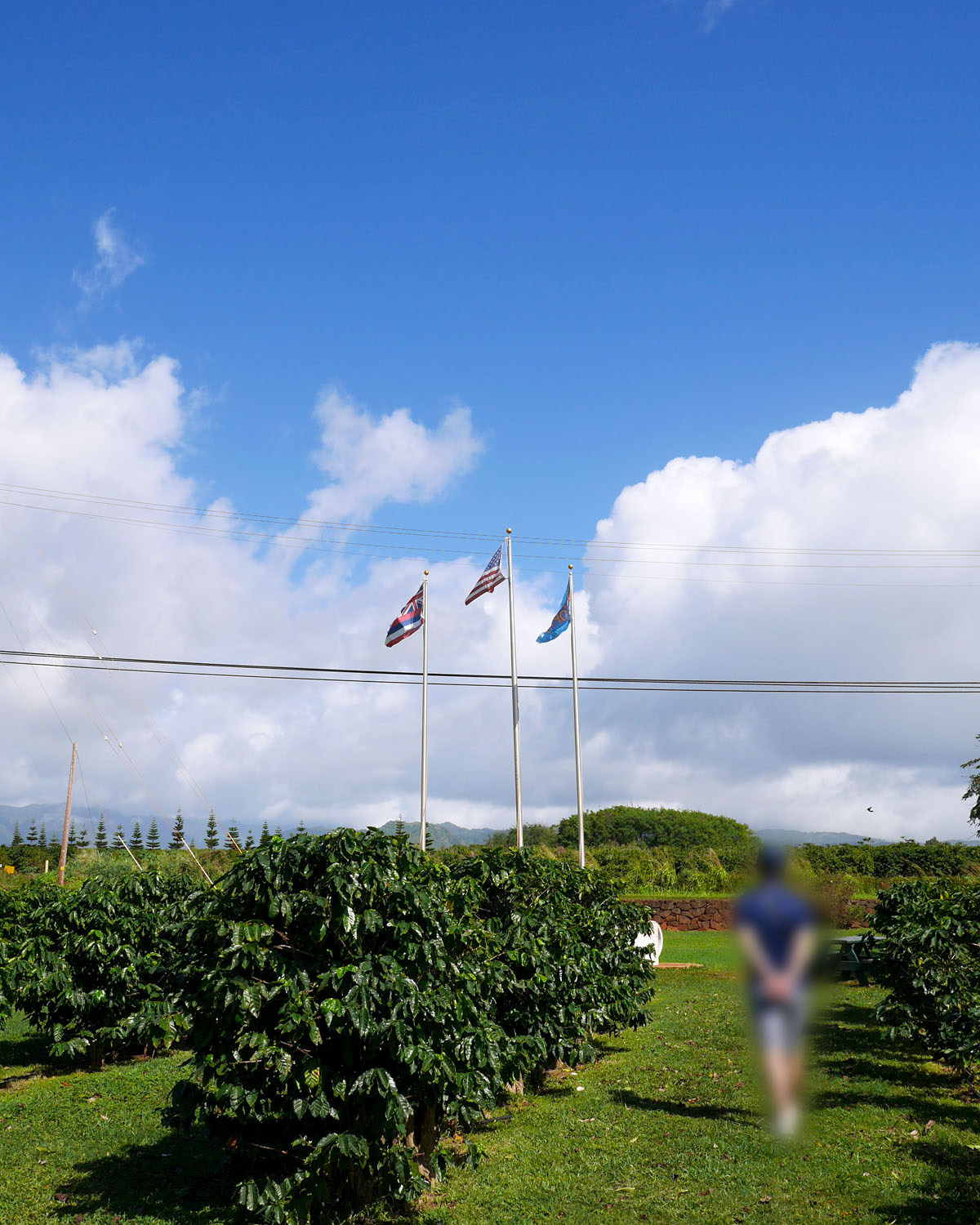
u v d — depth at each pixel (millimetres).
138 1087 9148
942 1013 8562
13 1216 5812
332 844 5688
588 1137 7367
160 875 11336
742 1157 6668
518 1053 7727
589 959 9617
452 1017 5914
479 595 25906
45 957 9844
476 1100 5992
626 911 11609
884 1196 5848
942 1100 8109
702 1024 12320
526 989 8297
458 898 7004
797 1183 6133
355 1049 5488
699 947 22859
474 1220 5703
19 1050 11250
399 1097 5285
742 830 46625
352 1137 5176
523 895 9453
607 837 45562
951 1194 5840
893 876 31094
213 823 39844
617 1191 6113
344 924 5418
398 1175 5352
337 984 5332
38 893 11875
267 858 5629
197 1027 5496
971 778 22391
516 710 25297
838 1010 13016
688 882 31000
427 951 5742
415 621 25453
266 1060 5203
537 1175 6477
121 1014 10094
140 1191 6227
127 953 9984
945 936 8805
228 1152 6148
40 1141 7340
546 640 26109
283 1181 5203
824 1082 8805
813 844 33156
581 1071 9914
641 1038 11609
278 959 5414
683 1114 7922
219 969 5277
